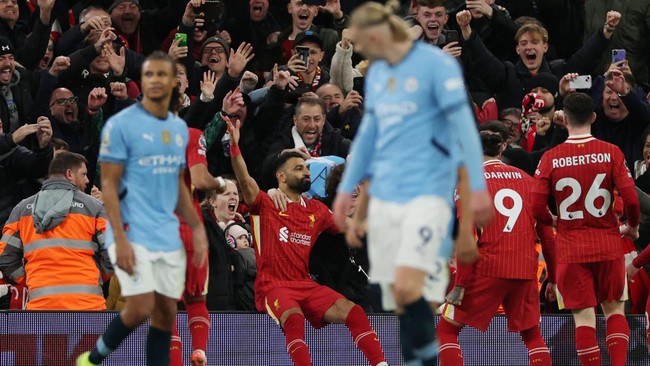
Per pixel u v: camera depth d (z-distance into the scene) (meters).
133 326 26.17
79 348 32.59
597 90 44.28
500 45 48.03
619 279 32.97
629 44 49.62
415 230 21.02
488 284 31.83
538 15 50.56
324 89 42.16
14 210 33.75
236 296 35.34
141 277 25.42
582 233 32.81
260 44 47.88
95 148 39.78
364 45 21.56
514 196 32.31
